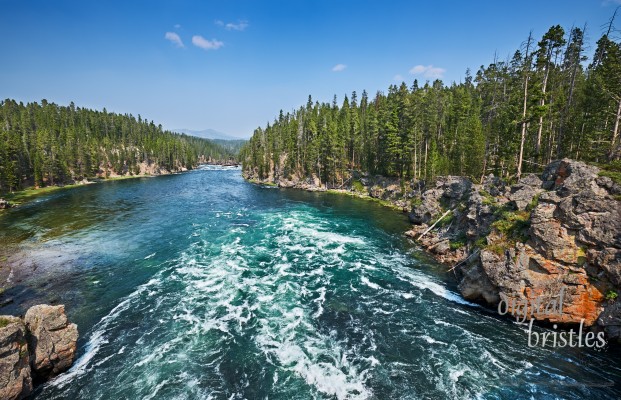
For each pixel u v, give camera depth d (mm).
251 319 19953
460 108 67750
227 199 69750
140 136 175750
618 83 36406
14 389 12773
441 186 47406
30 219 48031
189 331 18656
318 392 14141
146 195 75688
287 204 63781
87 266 28859
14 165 84375
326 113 116625
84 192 82125
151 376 15055
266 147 126938
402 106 68500
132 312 20797
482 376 15086
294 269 28109
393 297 23016
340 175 91250
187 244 35219
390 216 51875
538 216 19984
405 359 16312
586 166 21438
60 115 161250
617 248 17234
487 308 21453
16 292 23906
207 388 14344
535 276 19312
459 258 29141
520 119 37844
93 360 16156
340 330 18859
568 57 44938
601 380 14828
